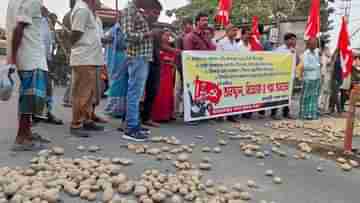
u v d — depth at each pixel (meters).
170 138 4.99
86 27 4.71
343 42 8.00
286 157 4.66
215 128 6.11
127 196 3.06
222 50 6.77
